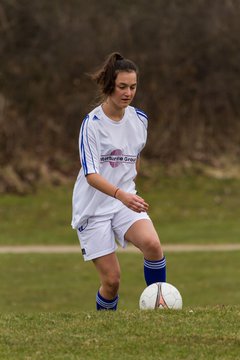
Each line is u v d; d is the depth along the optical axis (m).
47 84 90.00
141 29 92.69
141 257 61.38
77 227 21.97
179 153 92.62
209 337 18.77
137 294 51.28
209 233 71.75
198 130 93.75
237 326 19.70
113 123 21.25
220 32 93.94
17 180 85.00
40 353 17.73
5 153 86.81
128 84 20.86
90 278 56.06
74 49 90.50
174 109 93.19
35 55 90.44
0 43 89.88
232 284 53.97
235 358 17.38
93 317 20.70
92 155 21.02
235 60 94.31
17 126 88.12
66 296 51.25
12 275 56.31
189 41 93.50
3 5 90.50
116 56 21.08
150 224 21.78
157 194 85.62
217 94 94.19
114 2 94.06
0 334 19.16
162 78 92.88
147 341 18.45
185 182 88.75
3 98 88.44
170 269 58.34
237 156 93.94
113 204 21.73
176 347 18.06
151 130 92.75
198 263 60.16
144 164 91.50
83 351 17.88
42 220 76.62
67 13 92.25
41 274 56.78
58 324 20.08
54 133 89.19
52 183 86.06
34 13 90.69
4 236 70.88
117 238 22.11
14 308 47.75
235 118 95.25
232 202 83.88
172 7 94.62
